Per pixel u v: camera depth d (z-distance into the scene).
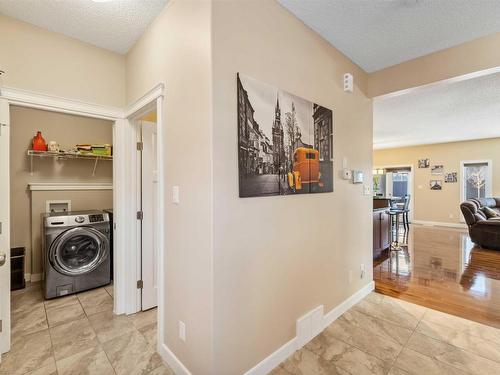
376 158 9.41
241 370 1.60
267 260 1.77
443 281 3.41
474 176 7.56
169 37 1.82
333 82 2.44
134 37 2.25
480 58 2.34
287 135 1.91
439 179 8.09
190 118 1.60
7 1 1.82
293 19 2.00
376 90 2.95
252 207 1.66
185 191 1.66
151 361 1.88
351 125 2.70
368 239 3.03
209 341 1.47
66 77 2.21
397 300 2.85
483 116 4.80
